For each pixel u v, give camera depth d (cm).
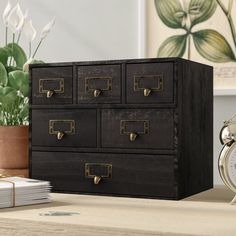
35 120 174
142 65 159
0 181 153
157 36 231
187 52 226
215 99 222
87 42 246
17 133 181
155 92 157
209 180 183
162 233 116
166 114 156
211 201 155
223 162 151
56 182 171
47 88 172
